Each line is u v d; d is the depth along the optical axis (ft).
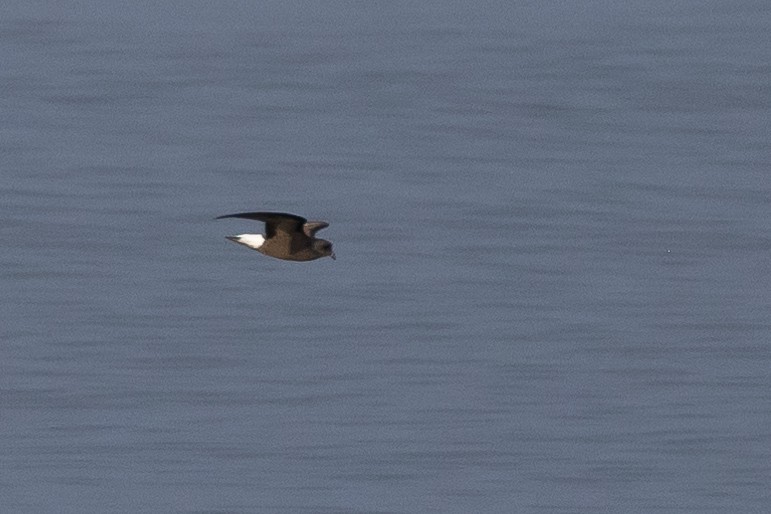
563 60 194.80
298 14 226.79
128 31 213.66
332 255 45.03
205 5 231.50
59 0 229.45
